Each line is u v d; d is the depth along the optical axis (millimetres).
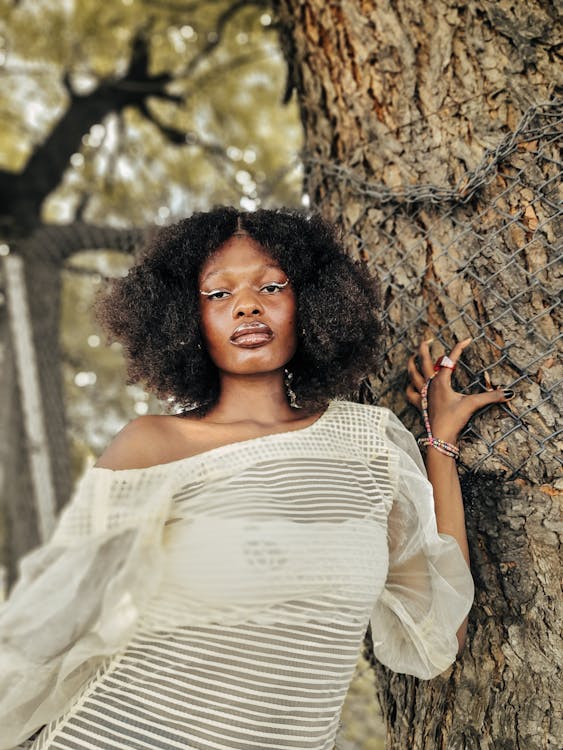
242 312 1757
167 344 1879
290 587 1508
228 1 5523
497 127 1922
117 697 1518
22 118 6059
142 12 5645
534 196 1850
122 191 6051
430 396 1850
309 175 2320
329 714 1590
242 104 6000
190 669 1500
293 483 1621
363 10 2086
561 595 1713
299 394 1966
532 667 1732
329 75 2188
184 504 1544
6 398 4820
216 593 1480
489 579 1800
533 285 1813
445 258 1943
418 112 2023
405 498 1779
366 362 1955
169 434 1651
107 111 5895
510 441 1773
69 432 4777
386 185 2061
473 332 1878
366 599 1605
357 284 1936
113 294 1915
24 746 1695
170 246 1881
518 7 1897
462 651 1833
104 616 1427
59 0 5629
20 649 1419
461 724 1793
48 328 4559
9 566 5020
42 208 5969
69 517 1495
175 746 1474
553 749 1684
